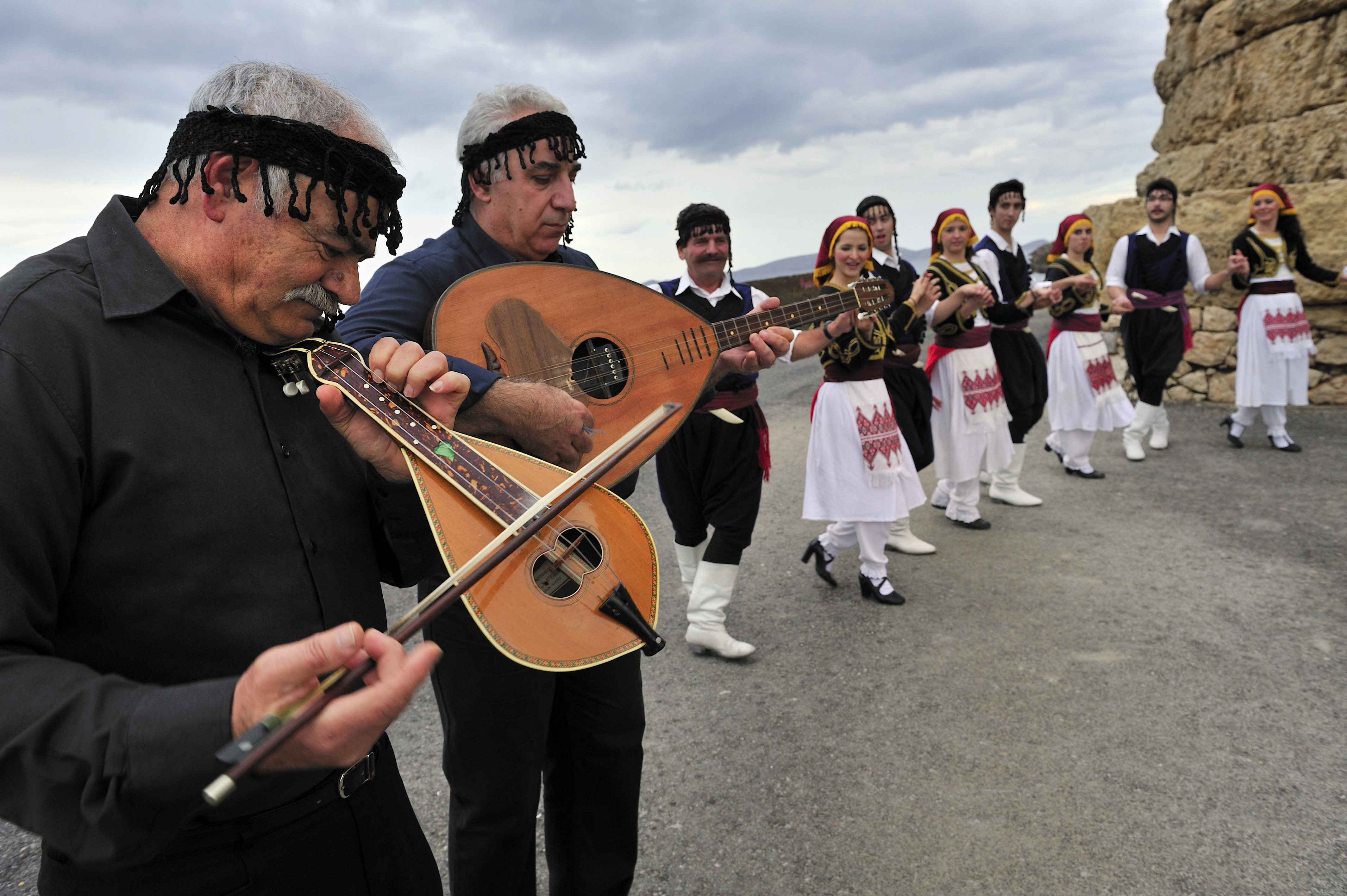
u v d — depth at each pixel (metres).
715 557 3.34
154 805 0.70
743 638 3.64
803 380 9.95
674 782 2.63
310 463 1.05
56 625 0.87
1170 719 2.84
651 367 1.97
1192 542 4.47
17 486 0.77
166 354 0.93
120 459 0.87
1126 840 2.28
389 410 1.05
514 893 1.72
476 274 1.68
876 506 3.77
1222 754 2.63
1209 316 7.57
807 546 4.71
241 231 0.92
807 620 3.78
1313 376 7.25
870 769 2.65
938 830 2.35
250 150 0.87
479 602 1.02
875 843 2.31
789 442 7.01
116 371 0.88
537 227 1.77
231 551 0.94
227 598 0.94
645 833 2.40
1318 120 6.82
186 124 0.91
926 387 4.34
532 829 1.71
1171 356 5.96
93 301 0.89
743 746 2.81
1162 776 2.54
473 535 1.06
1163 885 2.11
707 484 3.34
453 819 1.70
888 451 3.77
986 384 4.75
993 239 4.99
